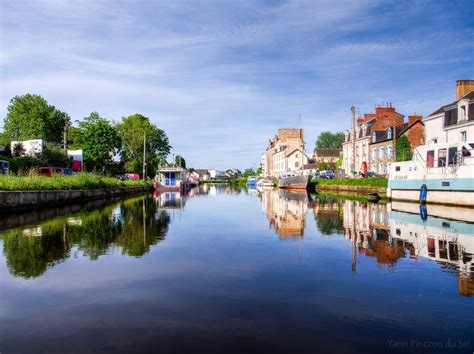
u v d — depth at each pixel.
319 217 17.92
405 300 5.89
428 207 22.89
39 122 63.41
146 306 5.62
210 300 5.89
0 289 6.45
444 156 24.52
